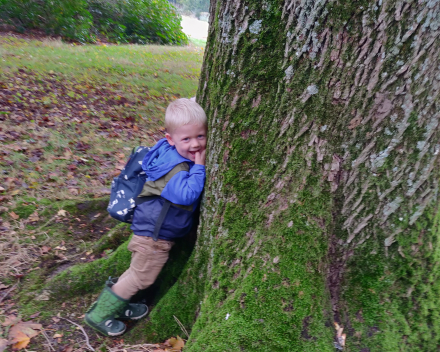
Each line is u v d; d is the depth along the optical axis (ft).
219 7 5.93
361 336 5.62
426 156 5.31
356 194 5.64
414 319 5.76
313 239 5.68
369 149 5.38
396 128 5.18
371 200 5.60
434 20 4.61
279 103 5.58
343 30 4.92
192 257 7.31
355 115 5.26
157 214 7.04
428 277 5.83
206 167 6.82
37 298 8.37
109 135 18.62
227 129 6.13
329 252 5.96
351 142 5.41
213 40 6.69
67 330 7.60
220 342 5.38
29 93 21.21
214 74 6.31
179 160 6.99
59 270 9.40
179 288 7.38
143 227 7.20
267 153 5.86
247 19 5.49
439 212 5.93
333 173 5.57
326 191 5.64
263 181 5.95
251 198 6.08
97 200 12.21
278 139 5.73
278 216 5.85
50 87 23.15
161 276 8.36
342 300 5.94
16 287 8.70
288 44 5.29
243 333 5.39
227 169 6.25
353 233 5.86
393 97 5.05
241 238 6.19
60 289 8.56
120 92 25.45
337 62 5.08
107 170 15.37
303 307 5.49
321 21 4.96
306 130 5.50
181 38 63.98
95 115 20.67
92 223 11.48
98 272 8.93
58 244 10.34
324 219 5.70
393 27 4.75
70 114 19.88
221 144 6.29
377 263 5.83
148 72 32.32
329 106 5.31
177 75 33.40
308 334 5.38
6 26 41.45
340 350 5.50
